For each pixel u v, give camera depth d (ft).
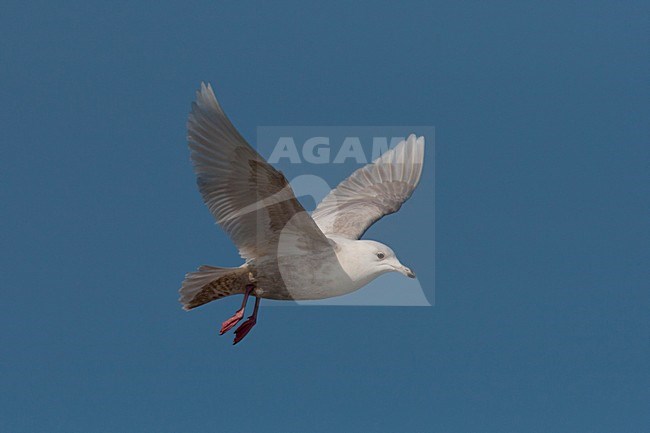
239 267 41.11
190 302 41.52
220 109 36.11
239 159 37.04
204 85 36.47
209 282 41.24
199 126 37.11
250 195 38.32
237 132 36.09
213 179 37.91
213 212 38.55
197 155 37.55
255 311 43.37
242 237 39.58
